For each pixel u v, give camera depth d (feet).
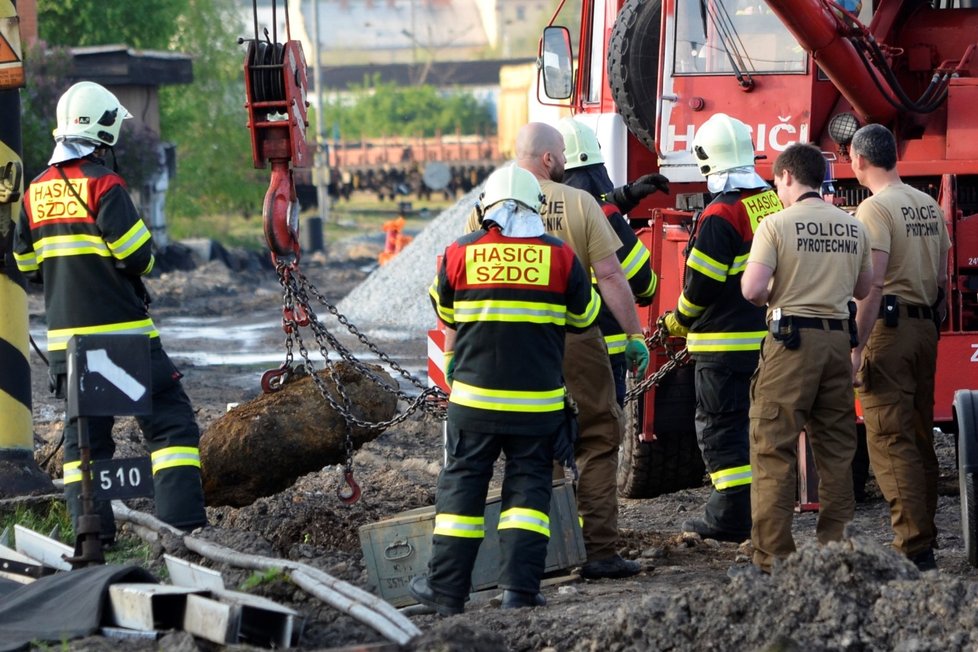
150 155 311.68
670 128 85.15
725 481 66.74
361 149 603.26
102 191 60.85
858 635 41.73
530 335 52.70
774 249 55.72
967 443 58.95
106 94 62.44
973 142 80.59
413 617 54.03
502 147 598.75
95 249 61.21
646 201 89.97
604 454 61.93
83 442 52.49
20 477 73.87
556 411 53.26
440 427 108.27
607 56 89.97
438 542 53.21
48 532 67.00
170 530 61.72
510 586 53.11
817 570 43.91
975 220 74.74
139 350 52.95
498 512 58.08
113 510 65.77
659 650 43.39
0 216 73.31
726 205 61.62
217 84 425.28
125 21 369.09
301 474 69.41
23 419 74.84
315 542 66.03
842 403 56.59
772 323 56.08
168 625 45.91
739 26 83.97
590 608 52.31
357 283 294.66
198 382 137.80
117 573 47.78
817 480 75.66
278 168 67.41
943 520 74.18
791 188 57.26
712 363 64.49
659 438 80.79
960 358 72.59
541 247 52.80
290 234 67.26
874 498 81.25
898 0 85.81
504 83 599.98
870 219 59.00
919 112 81.71
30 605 47.62
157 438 63.21
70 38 367.66
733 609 43.37
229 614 43.52
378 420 70.49
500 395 52.60
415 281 199.41
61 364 61.72
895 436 59.67
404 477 85.97
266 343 177.06
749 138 62.44
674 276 76.79
